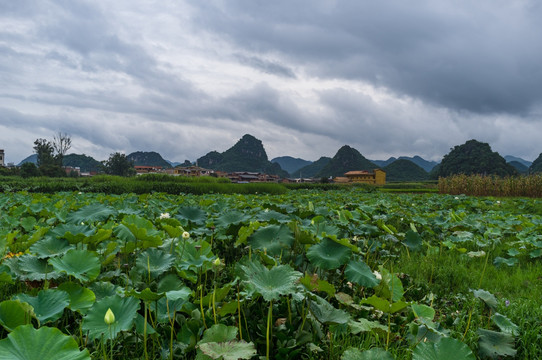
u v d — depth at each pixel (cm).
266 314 316
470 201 1620
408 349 288
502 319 339
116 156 10650
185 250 377
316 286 302
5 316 228
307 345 276
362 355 229
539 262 658
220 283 411
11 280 288
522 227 919
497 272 595
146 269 340
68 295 257
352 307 376
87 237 363
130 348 284
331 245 367
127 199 1071
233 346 224
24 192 1430
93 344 268
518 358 314
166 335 287
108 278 362
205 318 276
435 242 788
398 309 301
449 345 231
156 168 13950
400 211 971
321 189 4075
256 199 1340
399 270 564
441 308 450
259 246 392
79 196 1224
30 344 178
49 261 292
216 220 516
